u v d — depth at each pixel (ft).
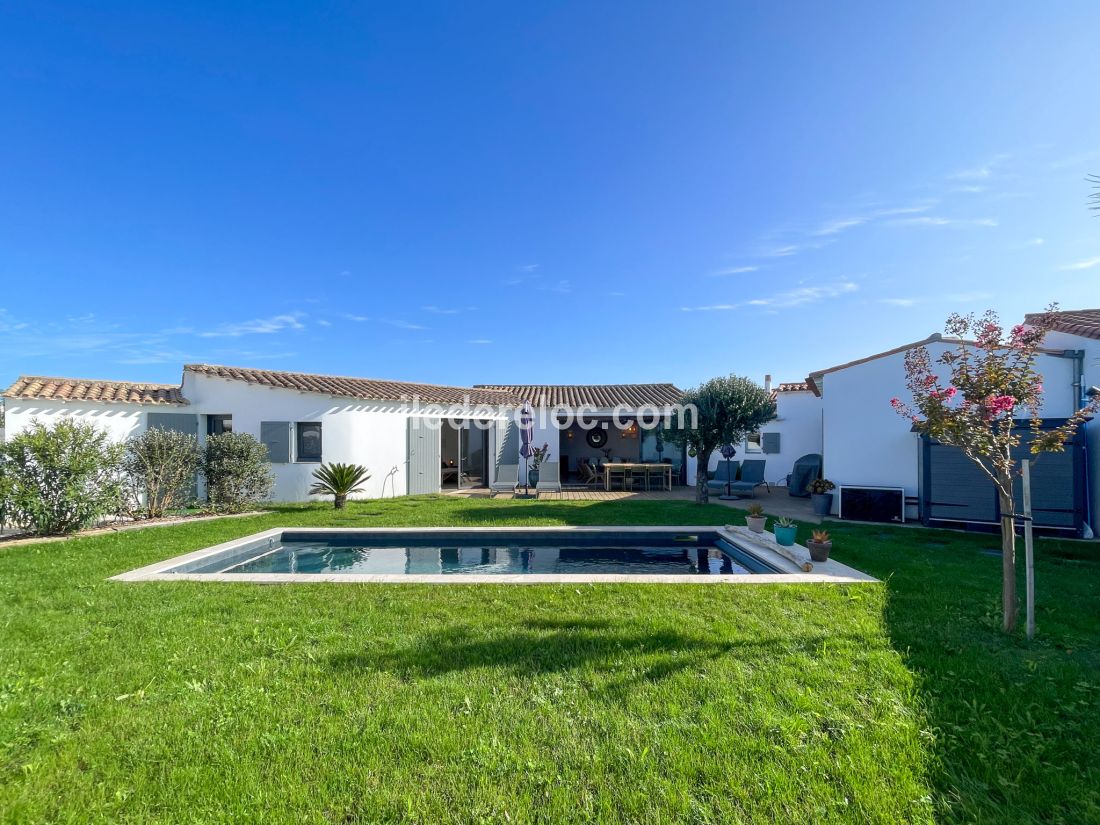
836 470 40.29
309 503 47.98
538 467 59.11
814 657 12.92
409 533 32.78
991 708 10.49
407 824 7.55
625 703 10.76
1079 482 30.30
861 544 27.73
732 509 42.27
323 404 49.75
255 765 8.87
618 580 20.29
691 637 14.25
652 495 53.72
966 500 33.32
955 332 15.47
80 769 8.86
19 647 13.83
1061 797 8.04
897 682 11.53
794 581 20.02
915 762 8.79
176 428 48.70
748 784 8.29
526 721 10.12
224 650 13.64
